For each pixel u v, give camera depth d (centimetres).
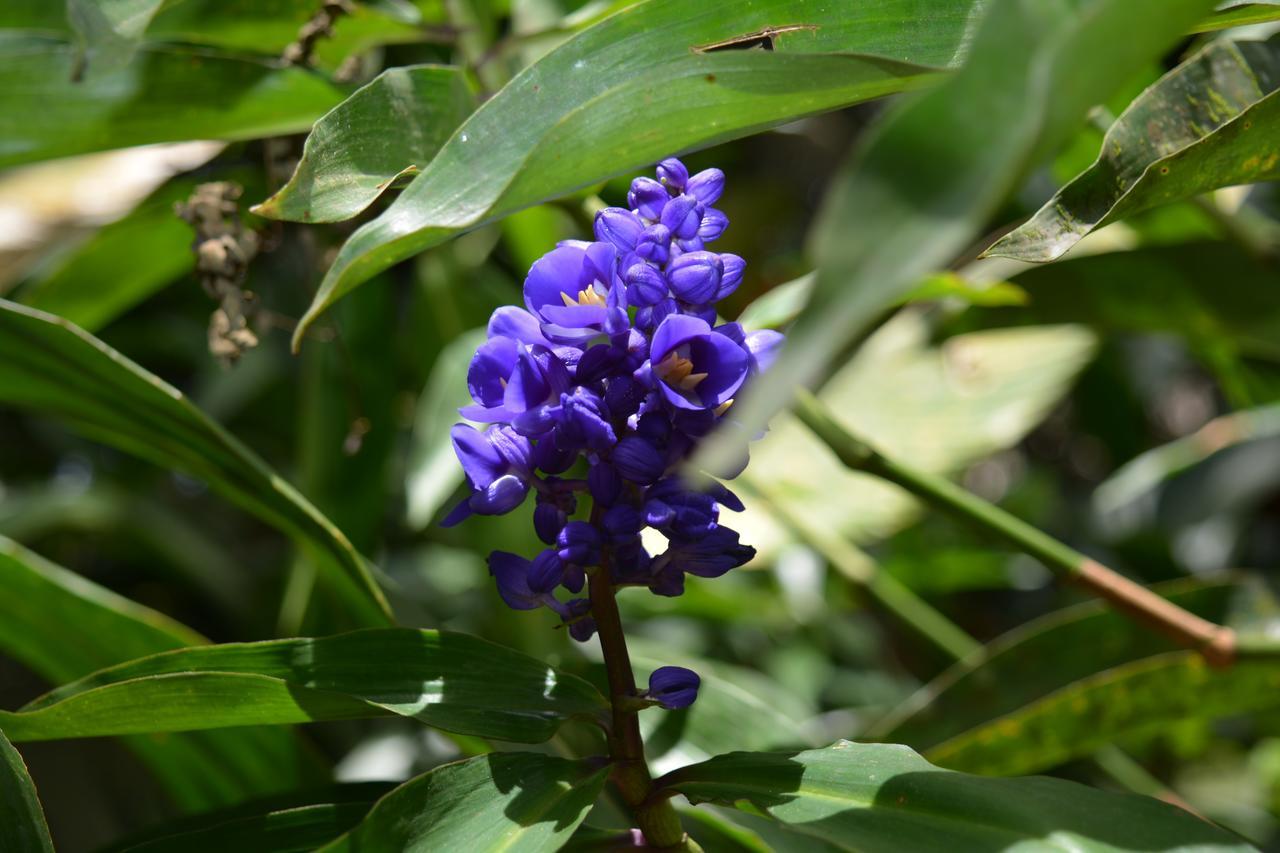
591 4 129
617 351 105
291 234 134
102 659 123
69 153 125
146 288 140
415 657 109
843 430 126
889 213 93
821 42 110
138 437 120
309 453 139
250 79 124
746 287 243
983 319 154
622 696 108
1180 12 94
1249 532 223
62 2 123
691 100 104
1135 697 123
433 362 176
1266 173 110
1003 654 129
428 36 129
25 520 182
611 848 108
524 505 142
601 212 107
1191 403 270
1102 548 205
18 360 117
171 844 111
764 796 106
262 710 109
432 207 105
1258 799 188
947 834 103
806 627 192
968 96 94
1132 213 110
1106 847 102
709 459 94
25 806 107
